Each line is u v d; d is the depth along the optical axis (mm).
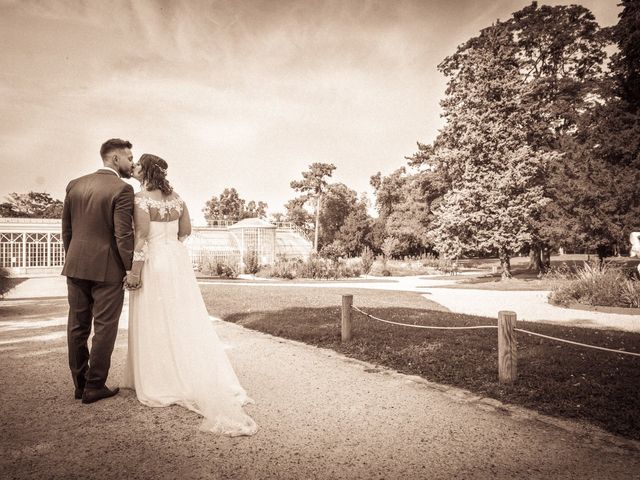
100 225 4012
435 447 3164
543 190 24641
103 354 4035
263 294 14594
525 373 5035
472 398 4266
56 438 3238
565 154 24250
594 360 5629
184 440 3234
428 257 44062
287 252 47250
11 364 5395
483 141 23344
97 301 4027
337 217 69438
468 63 25000
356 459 2959
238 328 8125
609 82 23078
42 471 2732
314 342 6801
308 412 3852
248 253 32531
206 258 34344
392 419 3705
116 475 2695
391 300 12953
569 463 2938
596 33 27375
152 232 4223
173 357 4074
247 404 4035
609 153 22062
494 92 23984
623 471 2828
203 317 4188
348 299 6781
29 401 4047
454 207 24141
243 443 3197
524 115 24000
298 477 2705
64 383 4613
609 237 23500
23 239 34594
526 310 11766
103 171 4203
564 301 12547
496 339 6848
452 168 25359
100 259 3982
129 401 4070
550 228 24109
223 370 4031
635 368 5234
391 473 2770
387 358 5746
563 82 27422
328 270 28625
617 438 3354
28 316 9734
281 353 6109
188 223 4602
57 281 25594
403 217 46125
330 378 4914
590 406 3988
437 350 6113
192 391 3805
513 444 3234
